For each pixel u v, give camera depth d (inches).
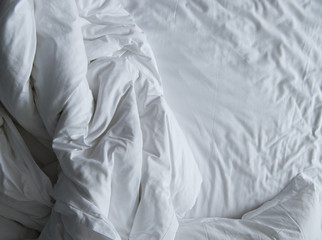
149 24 39.4
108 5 37.0
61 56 27.6
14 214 29.6
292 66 41.3
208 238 32.0
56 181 30.9
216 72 39.4
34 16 28.2
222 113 38.6
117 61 32.2
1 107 29.6
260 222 33.8
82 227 25.6
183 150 33.5
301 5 42.9
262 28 41.3
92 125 29.2
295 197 36.3
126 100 30.7
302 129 40.0
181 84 38.8
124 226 29.2
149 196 29.0
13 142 29.2
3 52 26.3
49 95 27.9
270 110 39.6
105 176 26.9
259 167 38.2
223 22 40.5
